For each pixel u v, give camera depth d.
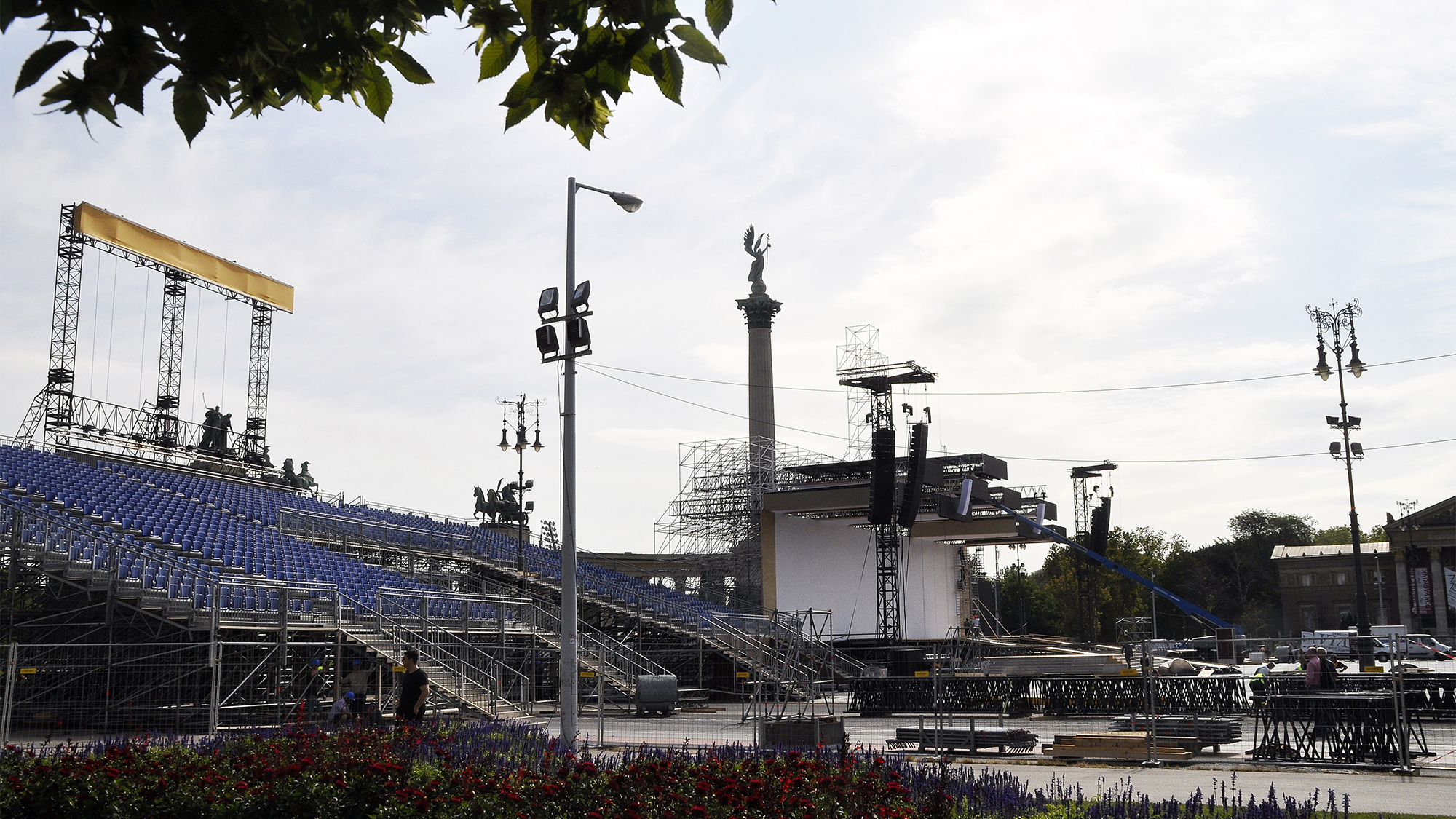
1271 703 17.95
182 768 10.48
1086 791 14.27
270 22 3.90
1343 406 45.00
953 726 25.95
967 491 47.59
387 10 4.26
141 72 3.89
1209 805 10.05
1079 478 69.00
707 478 55.53
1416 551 89.44
